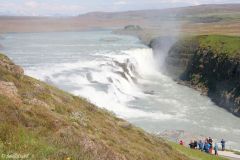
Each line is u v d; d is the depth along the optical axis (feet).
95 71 258.78
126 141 75.05
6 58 79.92
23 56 306.14
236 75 257.34
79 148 49.70
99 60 296.92
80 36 634.02
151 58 396.16
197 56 326.24
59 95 82.12
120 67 293.02
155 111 224.53
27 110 55.57
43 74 231.09
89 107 88.79
